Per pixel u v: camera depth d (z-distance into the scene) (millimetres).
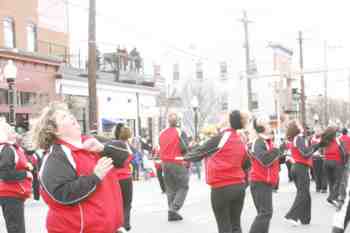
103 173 3762
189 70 58938
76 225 3752
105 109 29906
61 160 3795
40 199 16125
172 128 11062
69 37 29922
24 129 18797
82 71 28047
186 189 11367
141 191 17656
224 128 7359
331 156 12922
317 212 12070
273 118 31812
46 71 24859
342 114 83125
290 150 10570
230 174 7156
